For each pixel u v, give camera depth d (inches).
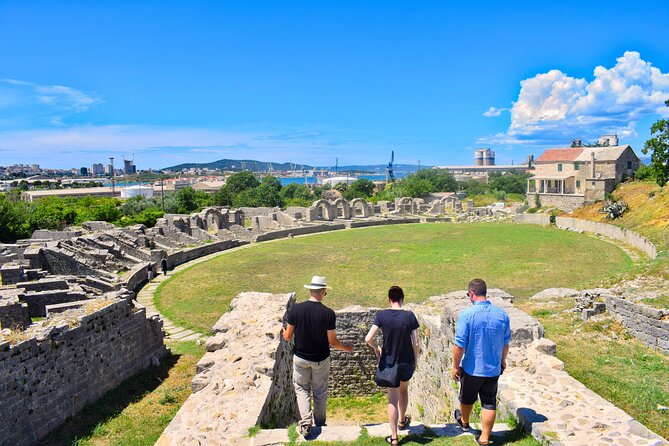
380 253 1673.2
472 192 4992.6
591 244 1712.6
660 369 462.6
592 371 452.8
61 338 489.4
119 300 606.5
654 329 535.5
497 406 329.1
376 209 3230.8
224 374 354.6
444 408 463.5
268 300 518.3
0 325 693.9
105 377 562.9
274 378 362.3
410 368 281.6
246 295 542.0
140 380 612.1
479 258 1515.7
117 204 3211.1
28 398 445.4
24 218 1932.8
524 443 274.5
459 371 282.8
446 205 3560.5
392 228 2466.8
